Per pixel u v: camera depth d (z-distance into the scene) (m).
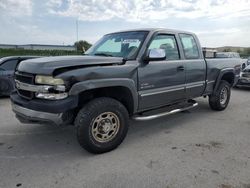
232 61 6.32
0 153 3.67
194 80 5.05
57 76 3.16
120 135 3.77
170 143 4.07
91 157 3.53
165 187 2.78
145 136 4.39
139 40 4.13
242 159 3.46
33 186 2.80
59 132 4.55
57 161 3.42
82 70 3.28
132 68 3.78
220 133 4.56
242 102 7.47
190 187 2.78
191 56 5.05
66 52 26.62
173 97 4.62
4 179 2.94
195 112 6.09
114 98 3.86
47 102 3.20
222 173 3.07
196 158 3.49
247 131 4.68
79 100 3.47
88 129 3.40
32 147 3.89
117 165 3.29
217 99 5.92
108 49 4.38
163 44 4.42
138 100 3.96
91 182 2.88
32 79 3.34
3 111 6.12
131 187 2.79
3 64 7.66
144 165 3.29
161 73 4.24
